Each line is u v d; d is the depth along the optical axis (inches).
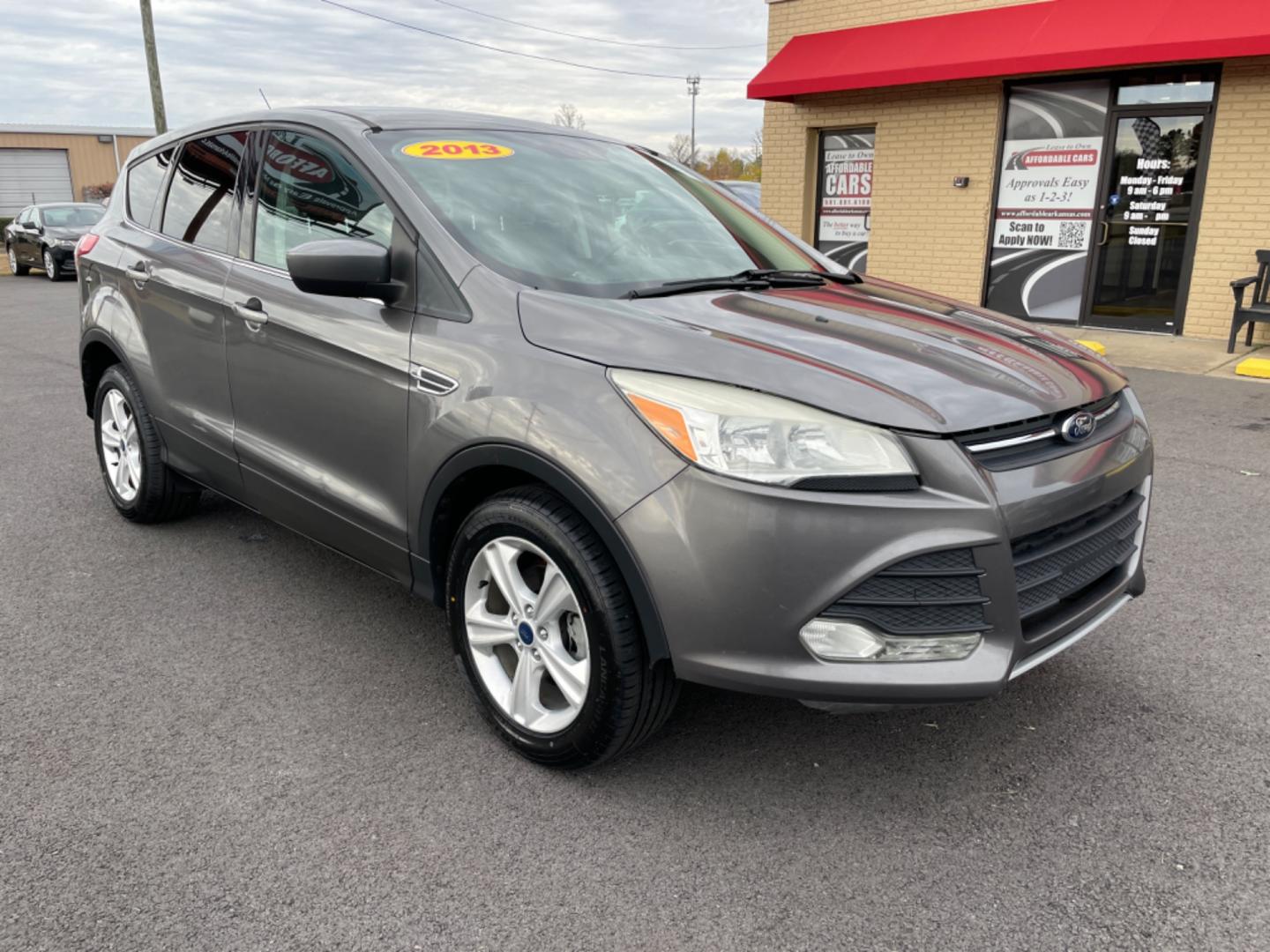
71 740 110.3
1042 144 422.9
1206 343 385.4
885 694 87.3
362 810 98.9
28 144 1598.2
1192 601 149.3
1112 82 398.0
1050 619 98.0
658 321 99.5
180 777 104.0
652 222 131.4
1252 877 89.4
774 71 475.5
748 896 87.3
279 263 134.1
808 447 85.6
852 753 110.3
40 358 383.9
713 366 91.3
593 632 95.5
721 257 130.3
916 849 93.7
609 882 88.9
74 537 174.9
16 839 93.1
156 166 171.0
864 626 87.1
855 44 457.1
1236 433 251.9
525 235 117.1
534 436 96.1
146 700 119.7
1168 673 127.8
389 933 82.4
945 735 113.8
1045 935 82.4
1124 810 99.5
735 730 115.2
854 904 86.4
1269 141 364.5
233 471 144.7
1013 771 106.6
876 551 85.0
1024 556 91.6
